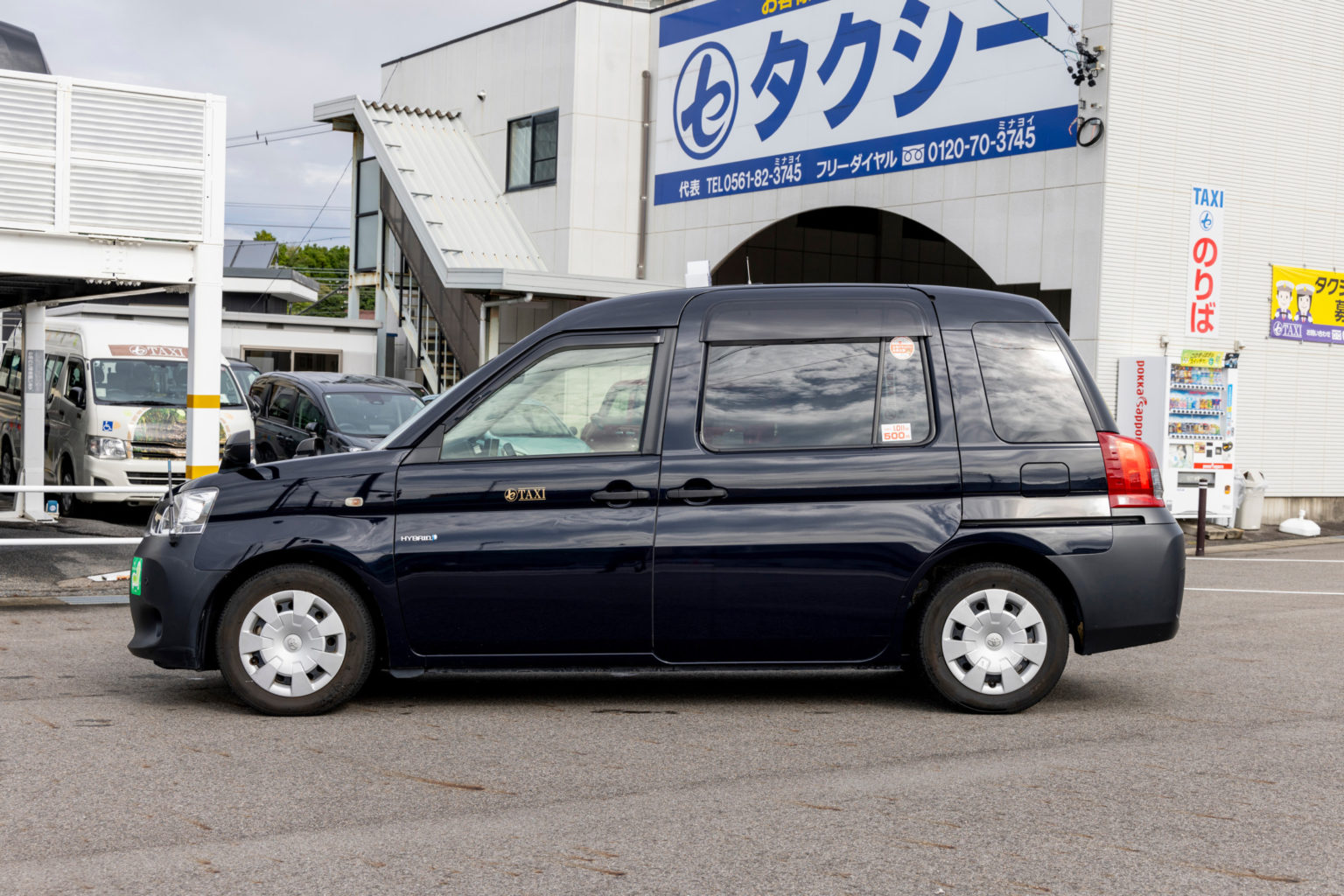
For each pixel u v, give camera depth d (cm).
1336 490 2089
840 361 662
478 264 2595
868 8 2106
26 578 1151
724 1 2417
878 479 649
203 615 645
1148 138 1825
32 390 1552
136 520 1698
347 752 577
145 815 482
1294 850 447
